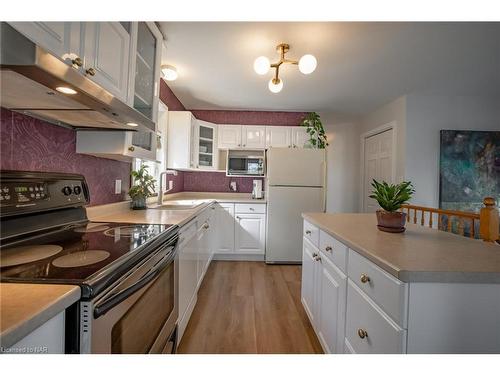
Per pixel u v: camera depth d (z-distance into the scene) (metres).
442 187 3.26
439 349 0.83
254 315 2.08
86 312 0.65
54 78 0.78
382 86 3.04
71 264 0.80
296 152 3.43
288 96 3.42
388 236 1.31
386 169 3.72
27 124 1.17
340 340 1.30
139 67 1.75
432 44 2.13
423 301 0.82
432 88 3.09
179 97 3.54
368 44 2.14
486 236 1.47
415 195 3.28
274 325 1.94
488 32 1.95
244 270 3.14
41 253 0.91
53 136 1.33
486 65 2.50
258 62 2.02
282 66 2.57
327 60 2.42
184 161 3.17
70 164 1.47
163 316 1.27
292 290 2.57
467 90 3.15
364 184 4.27
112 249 0.96
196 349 1.65
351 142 4.58
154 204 2.66
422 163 3.29
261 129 3.84
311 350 1.66
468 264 0.88
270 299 2.37
